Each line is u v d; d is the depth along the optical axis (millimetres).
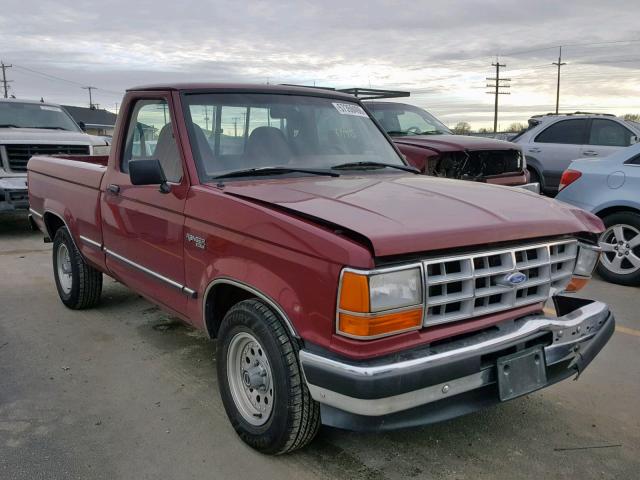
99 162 6426
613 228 6395
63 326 5145
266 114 3961
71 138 10297
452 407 2701
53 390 3918
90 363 4352
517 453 3166
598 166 6574
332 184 3447
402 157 4531
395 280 2496
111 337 4879
